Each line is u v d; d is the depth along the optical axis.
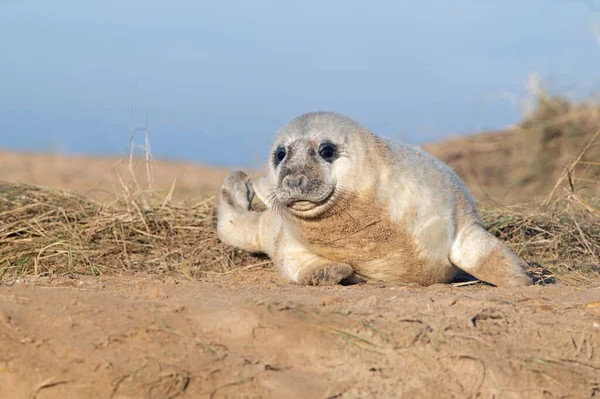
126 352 15.40
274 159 23.34
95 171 65.62
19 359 15.19
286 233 24.84
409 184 22.50
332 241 22.95
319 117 22.86
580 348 16.56
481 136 58.72
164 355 15.34
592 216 31.05
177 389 14.57
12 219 30.94
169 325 16.20
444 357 15.55
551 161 52.59
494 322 17.17
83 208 31.92
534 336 16.78
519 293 20.17
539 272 25.53
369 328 16.23
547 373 15.55
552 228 30.00
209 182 62.38
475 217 24.17
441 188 23.11
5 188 34.06
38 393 14.66
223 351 15.60
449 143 58.81
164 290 19.78
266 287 21.67
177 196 41.84
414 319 16.67
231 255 29.41
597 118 53.62
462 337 16.27
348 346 15.81
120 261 28.73
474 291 20.80
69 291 18.61
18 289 18.14
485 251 22.91
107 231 30.47
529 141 54.12
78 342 15.61
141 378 14.73
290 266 24.39
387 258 23.00
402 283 23.34
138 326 16.06
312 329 16.16
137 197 32.66
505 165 55.28
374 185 22.11
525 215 30.81
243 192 29.33
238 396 14.47
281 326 16.22
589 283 24.47
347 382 14.96
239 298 18.44
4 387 14.85
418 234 22.62
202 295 18.98
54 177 63.28
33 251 28.48
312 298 18.81
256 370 15.07
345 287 21.88
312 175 21.86
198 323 16.39
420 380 15.10
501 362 15.60
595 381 15.63
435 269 23.34
